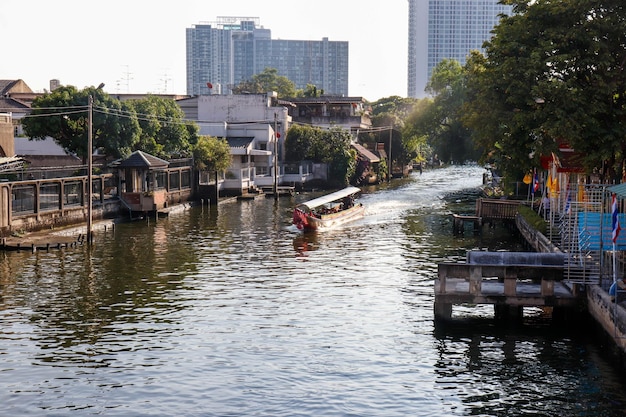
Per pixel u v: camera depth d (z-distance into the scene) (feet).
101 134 205.77
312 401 69.05
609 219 91.91
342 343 85.76
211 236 166.91
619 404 68.03
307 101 381.19
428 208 230.48
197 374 75.82
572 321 91.15
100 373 76.18
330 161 313.94
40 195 161.38
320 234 171.42
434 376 75.31
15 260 133.39
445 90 293.23
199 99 322.96
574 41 120.88
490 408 67.41
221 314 97.71
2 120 213.25
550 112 118.21
